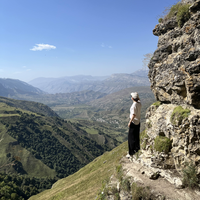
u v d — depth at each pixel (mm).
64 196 19297
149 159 4891
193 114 3982
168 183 4160
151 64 5938
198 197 3582
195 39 4188
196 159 3805
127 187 4750
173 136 4402
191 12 4586
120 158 6285
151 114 5773
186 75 4258
